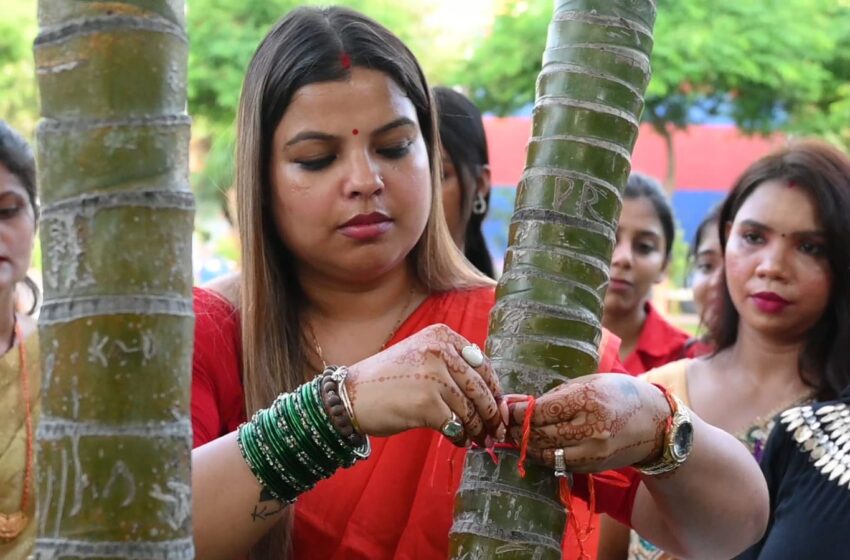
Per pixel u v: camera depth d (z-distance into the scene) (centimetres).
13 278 286
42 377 120
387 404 157
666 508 182
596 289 165
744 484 180
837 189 297
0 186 282
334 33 191
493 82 1202
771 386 309
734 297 311
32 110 1294
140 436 117
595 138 164
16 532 272
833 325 304
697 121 1260
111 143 115
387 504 191
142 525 117
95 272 116
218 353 200
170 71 118
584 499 196
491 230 1341
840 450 238
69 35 116
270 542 189
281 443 164
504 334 164
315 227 191
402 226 194
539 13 1179
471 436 158
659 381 328
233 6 1134
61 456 117
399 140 192
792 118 1221
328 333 206
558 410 156
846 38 1195
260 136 194
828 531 228
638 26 168
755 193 308
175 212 118
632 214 439
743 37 1152
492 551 158
